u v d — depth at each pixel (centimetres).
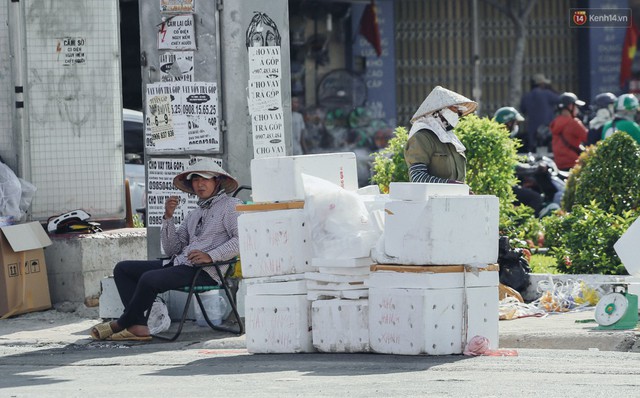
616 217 2262
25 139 2350
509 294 2069
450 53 5025
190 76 2094
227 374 1540
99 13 2420
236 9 2091
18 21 2339
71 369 1650
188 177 1933
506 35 5066
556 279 2119
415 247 1614
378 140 4712
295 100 4509
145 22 2109
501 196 2417
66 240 2230
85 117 2412
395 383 1405
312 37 4609
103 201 2434
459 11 5022
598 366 1506
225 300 2011
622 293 1792
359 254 1662
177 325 2038
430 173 1803
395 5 4962
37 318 2161
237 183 1945
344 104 4669
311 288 1712
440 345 1619
